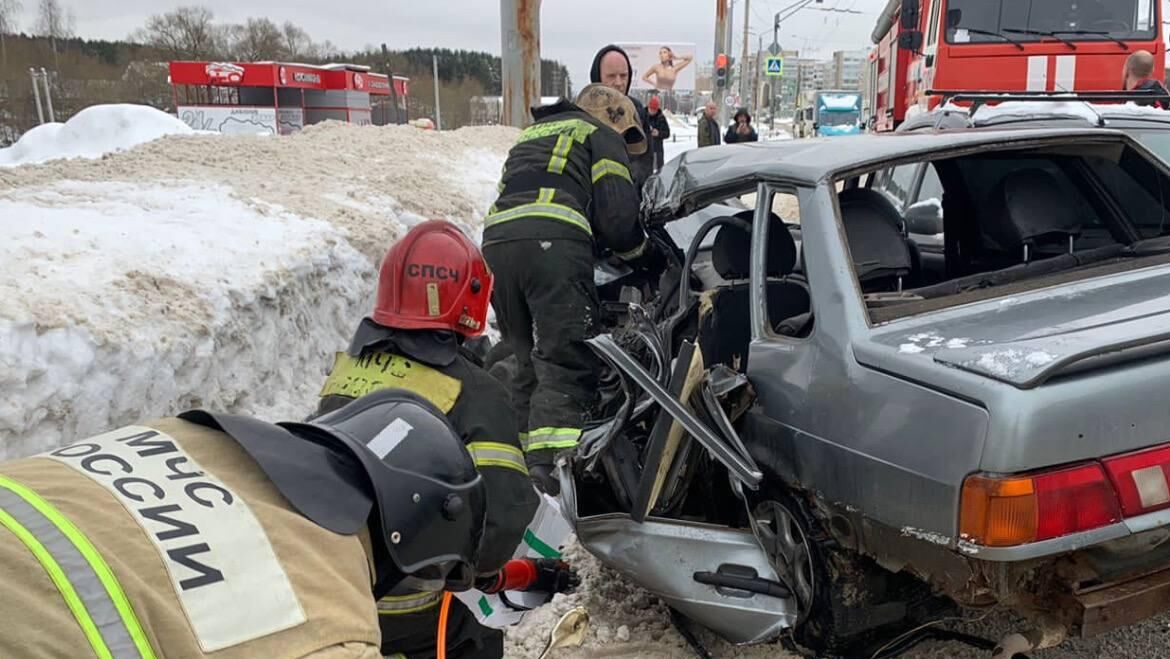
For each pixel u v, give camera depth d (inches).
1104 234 143.6
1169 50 335.9
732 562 108.3
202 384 155.8
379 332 86.3
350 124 427.8
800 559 106.9
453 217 293.0
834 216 110.1
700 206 146.3
